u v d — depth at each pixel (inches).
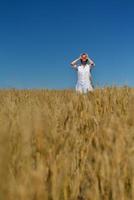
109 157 132.7
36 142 134.5
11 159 113.5
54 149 141.7
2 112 176.4
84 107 311.1
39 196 96.0
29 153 118.3
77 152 164.6
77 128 226.1
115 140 140.9
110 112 323.3
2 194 92.3
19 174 105.6
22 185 93.2
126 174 128.9
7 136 105.7
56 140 150.9
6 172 97.8
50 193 114.6
